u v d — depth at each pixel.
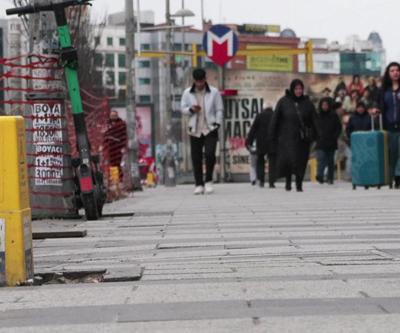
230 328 7.59
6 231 10.48
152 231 16.22
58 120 19.34
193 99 30.20
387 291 9.02
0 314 8.61
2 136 10.50
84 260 12.28
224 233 15.31
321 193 29.20
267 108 40.53
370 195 26.67
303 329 7.46
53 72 19.33
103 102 34.25
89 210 18.88
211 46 43.91
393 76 29.52
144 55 70.69
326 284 9.52
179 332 7.52
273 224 16.77
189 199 27.53
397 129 29.77
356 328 7.41
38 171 19.36
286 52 72.00
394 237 13.95
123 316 8.25
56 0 18.91
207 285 9.73
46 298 9.39
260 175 40.91
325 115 40.50
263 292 9.20
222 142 56.38
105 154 31.73
